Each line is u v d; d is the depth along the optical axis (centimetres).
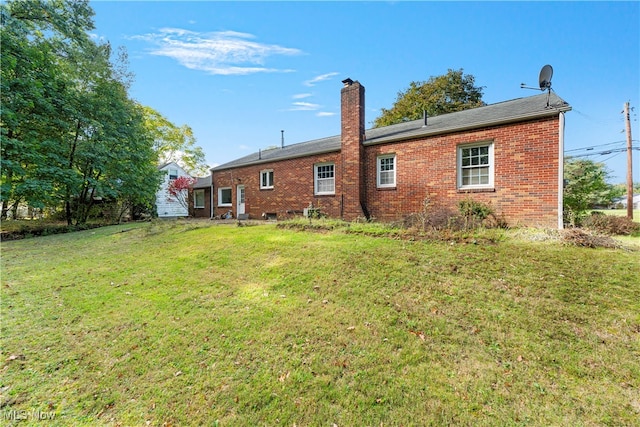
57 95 1375
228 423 217
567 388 245
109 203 1920
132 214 2062
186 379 269
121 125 1684
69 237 1159
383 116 2712
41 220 1727
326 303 412
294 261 579
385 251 585
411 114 2489
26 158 1282
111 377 275
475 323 345
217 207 1853
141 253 780
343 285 462
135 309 425
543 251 537
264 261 604
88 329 368
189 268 611
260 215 1546
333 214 1219
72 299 470
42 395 252
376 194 1110
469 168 909
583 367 269
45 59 1331
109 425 220
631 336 311
